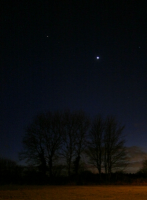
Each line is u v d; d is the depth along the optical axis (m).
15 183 35.81
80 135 42.50
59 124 42.38
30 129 41.78
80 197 20.02
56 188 28.61
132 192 24.11
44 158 40.53
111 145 41.97
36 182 36.78
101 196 20.77
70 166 41.19
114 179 39.91
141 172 46.97
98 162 41.53
